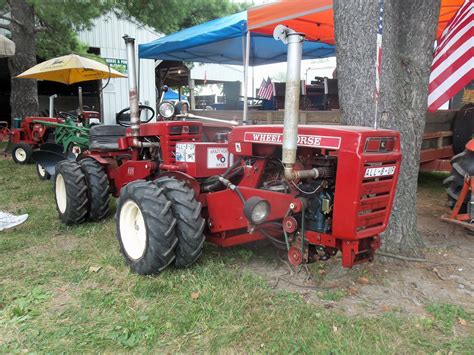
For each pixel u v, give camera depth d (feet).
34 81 38.11
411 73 11.67
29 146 31.27
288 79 8.15
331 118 18.63
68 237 14.90
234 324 8.73
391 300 9.86
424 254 12.41
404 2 11.60
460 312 9.20
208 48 30.09
